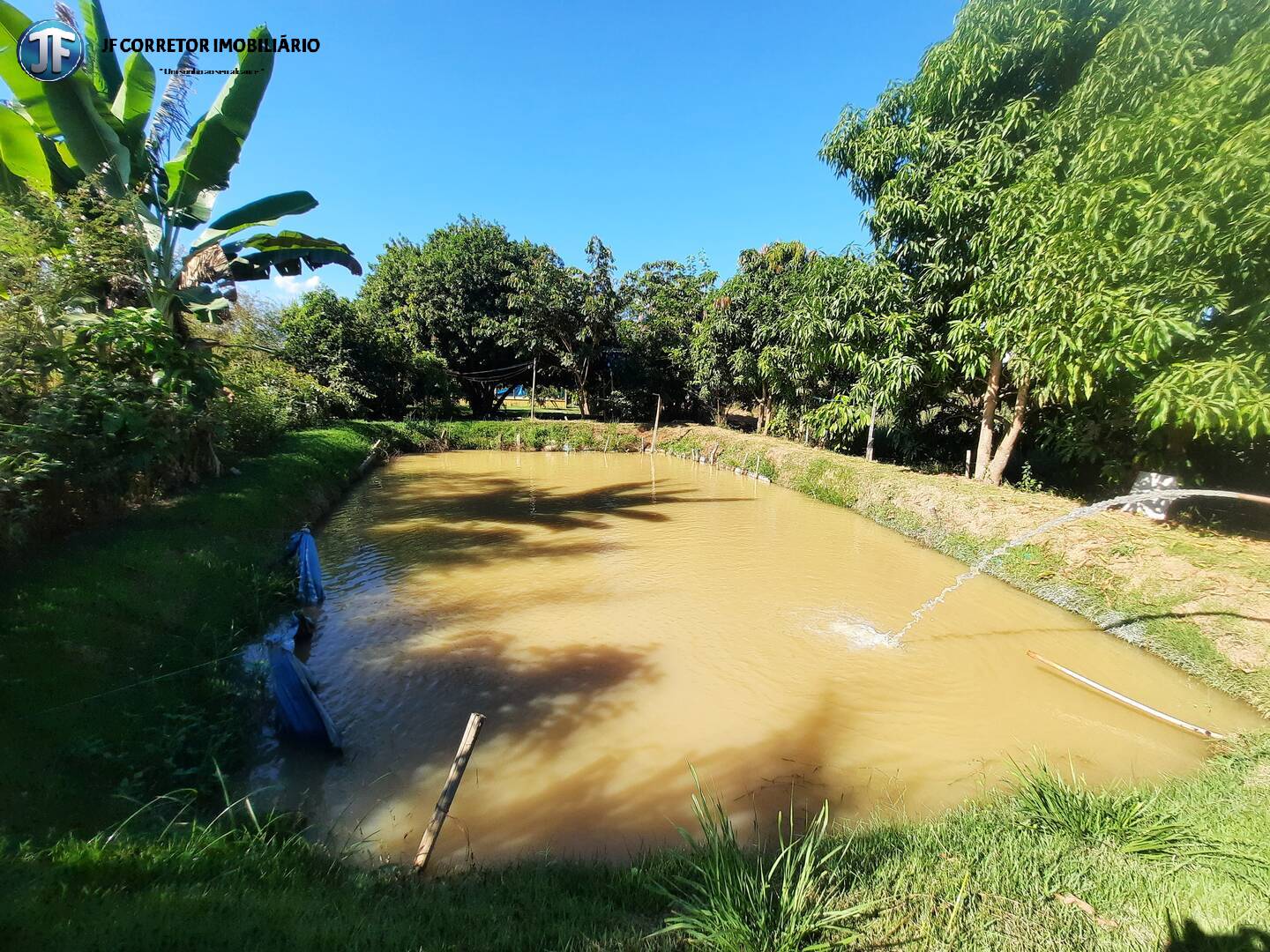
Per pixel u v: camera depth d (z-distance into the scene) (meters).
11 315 5.77
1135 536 7.64
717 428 26.67
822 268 12.77
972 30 10.12
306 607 7.14
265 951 2.09
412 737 4.70
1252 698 5.20
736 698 5.35
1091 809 3.36
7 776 3.16
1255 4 7.19
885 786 4.19
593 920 2.67
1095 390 9.06
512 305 26.98
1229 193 6.19
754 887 2.73
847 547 10.30
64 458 5.63
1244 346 6.94
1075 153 8.81
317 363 22.84
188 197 8.59
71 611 4.65
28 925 2.02
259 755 4.42
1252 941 2.42
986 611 7.38
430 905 2.75
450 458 22.12
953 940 2.48
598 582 8.37
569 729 4.84
